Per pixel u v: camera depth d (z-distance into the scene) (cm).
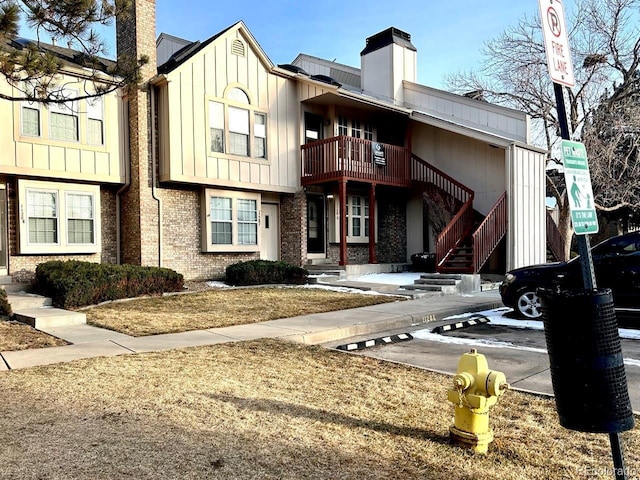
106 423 364
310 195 1653
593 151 1894
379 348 705
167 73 1297
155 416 381
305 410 409
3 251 1132
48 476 282
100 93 799
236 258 1502
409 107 1881
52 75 730
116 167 1292
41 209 1177
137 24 1305
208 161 1380
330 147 1534
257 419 383
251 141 1477
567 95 2005
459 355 654
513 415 414
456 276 1339
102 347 654
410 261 1870
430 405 434
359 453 329
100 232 1283
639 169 1894
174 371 523
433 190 1709
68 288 965
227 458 312
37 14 701
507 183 1521
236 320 873
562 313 269
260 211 1552
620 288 828
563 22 321
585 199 298
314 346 688
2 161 1098
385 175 1653
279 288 1324
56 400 418
